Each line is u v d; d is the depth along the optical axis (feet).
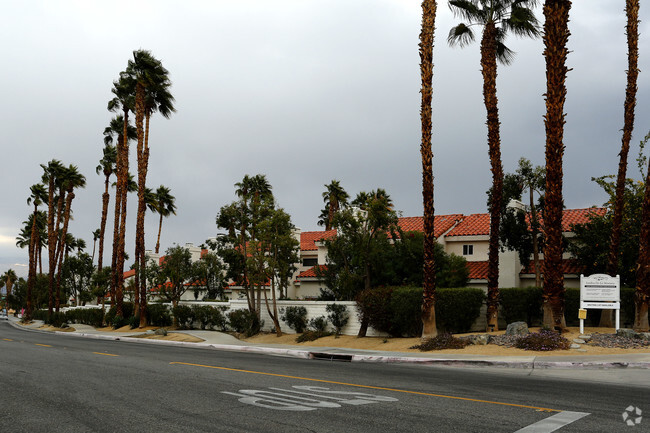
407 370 45.47
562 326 59.47
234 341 85.76
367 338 76.43
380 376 40.88
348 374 42.22
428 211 65.10
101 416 26.16
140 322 121.80
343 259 87.10
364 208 85.30
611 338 56.08
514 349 54.44
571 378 39.58
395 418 24.99
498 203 71.77
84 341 91.35
